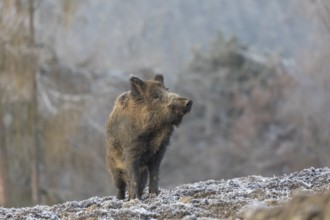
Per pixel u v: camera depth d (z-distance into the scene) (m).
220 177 160.88
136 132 38.53
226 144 164.12
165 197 36.97
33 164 107.69
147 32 165.50
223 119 171.25
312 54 159.50
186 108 37.59
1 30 104.25
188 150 163.62
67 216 34.19
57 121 109.25
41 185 110.56
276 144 160.38
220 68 181.00
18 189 108.94
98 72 117.00
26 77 104.69
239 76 177.25
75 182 111.56
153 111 38.22
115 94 117.50
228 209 32.12
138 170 38.91
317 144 155.25
